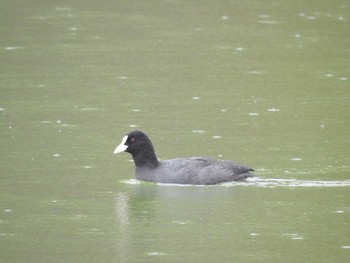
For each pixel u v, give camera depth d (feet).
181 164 67.56
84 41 118.62
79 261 52.03
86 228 57.82
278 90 96.12
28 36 120.57
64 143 76.74
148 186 66.64
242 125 82.94
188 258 52.60
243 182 67.46
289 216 60.18
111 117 85.15
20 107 88.17
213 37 121.70
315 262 51.80
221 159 72.33
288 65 107.14
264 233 57.00
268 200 63.46
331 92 95.30
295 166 70.74
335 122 84.17
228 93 94.94
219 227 58.03
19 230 57.31
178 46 116.67
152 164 67.77
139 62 108.37
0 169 69.77
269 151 74.84
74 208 61.57
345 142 77.71
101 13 137.08
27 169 69.82
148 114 86.43
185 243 55.21
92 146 76.02
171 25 129.18
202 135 79.46
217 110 88.28
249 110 88.33
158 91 95.50
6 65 105.40
